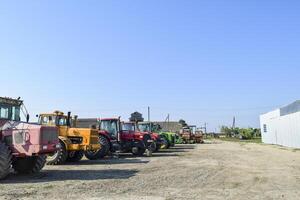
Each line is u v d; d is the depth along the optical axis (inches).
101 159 889.5
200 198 394.9
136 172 610.2
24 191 427.2
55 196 399.2
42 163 593.3
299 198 401.1
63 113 816.9
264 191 444.1
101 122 1001.5
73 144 762.8
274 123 2032.5
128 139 1021.2
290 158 954.7
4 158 512.4
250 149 1424.7
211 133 4111.7
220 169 667.4
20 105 610.2
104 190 436.5
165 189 449.1
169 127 2802.7
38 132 535.2
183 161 826.2
